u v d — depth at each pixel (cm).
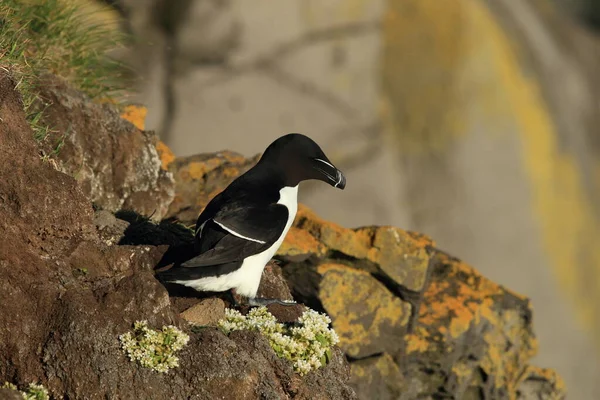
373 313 1189
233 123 2211
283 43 2242
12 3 1116
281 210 891
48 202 866
